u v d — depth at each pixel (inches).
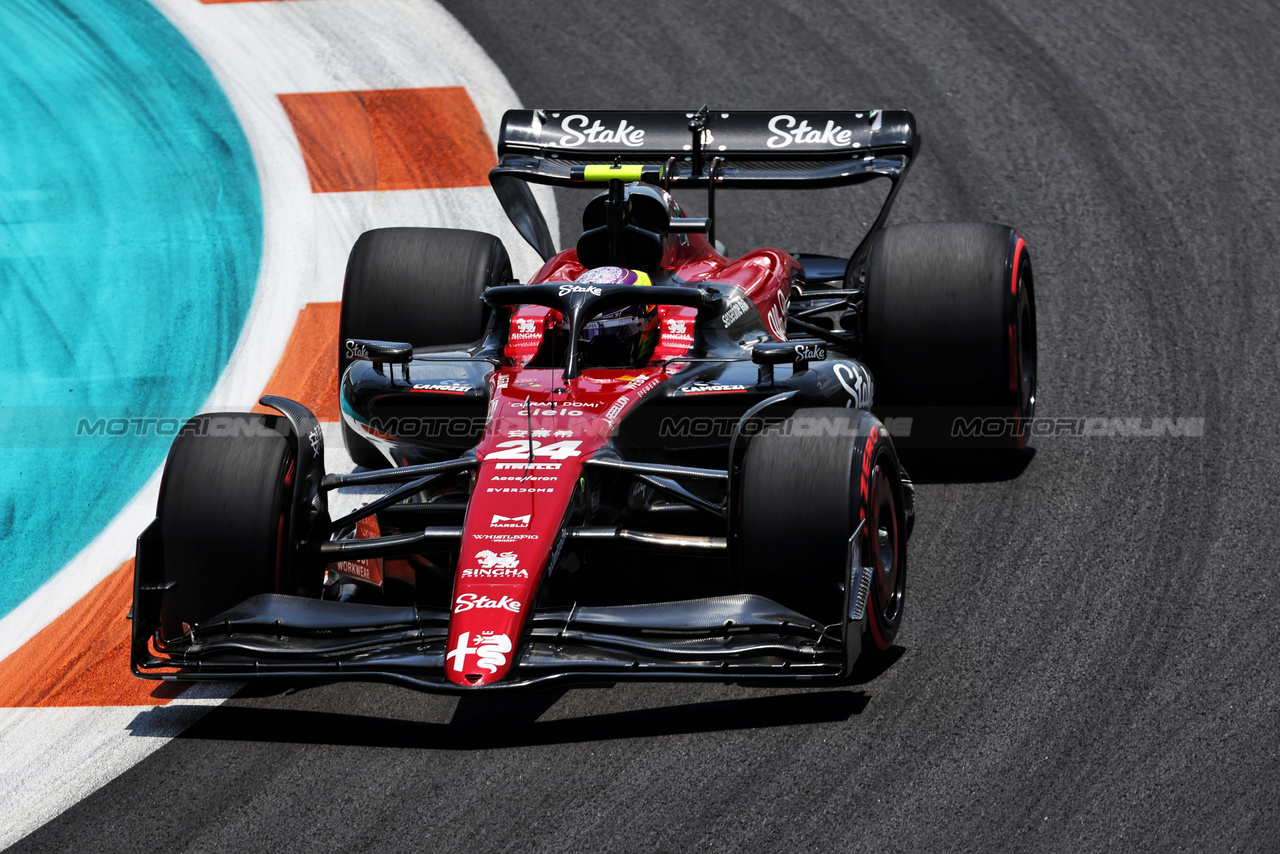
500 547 738.8
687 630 730.2
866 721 757.9
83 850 705.6
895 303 1022.4
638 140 1193.4
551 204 1663.4
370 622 748.6
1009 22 2071.9
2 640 956.6
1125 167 1652.3
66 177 1846.7
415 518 887.7
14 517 1136.2
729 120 1186.0
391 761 752.3
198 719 817.5
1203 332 1270.9
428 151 1828.2
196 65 2158.0
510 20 2217.0
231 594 782.5
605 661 711.7
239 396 1314.0
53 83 2129.7
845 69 1972.2
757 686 796.0
